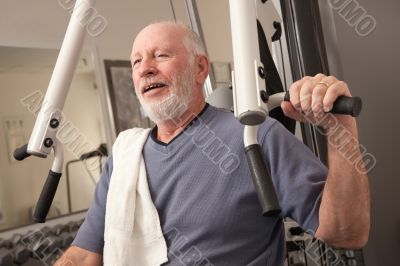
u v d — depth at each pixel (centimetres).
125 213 91
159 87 98
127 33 246
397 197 120
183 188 89
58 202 205
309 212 76
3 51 194
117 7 243
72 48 69
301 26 119
